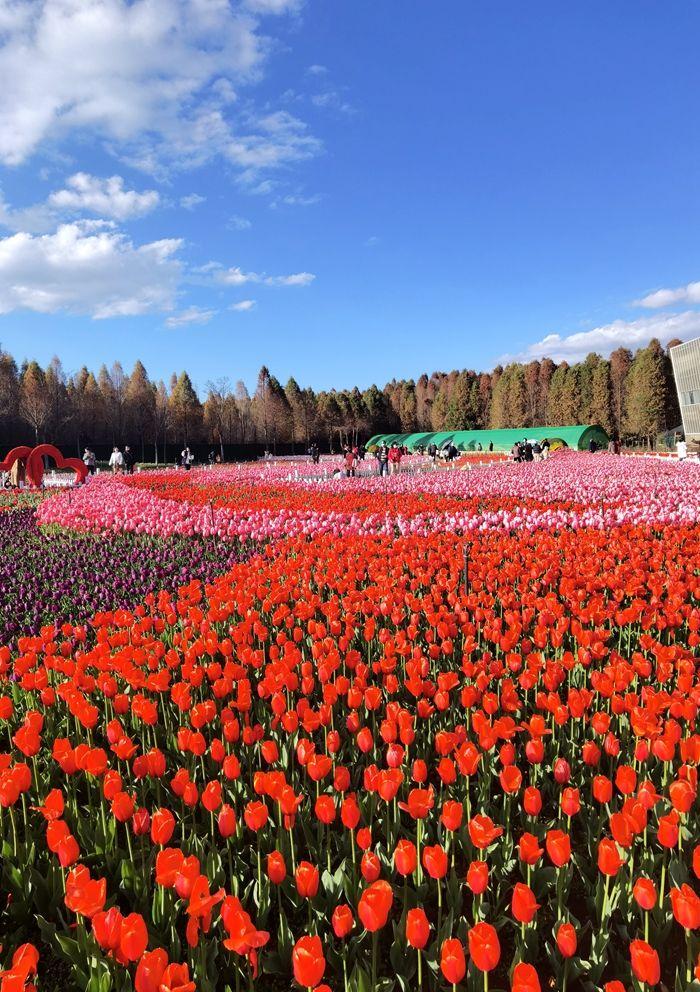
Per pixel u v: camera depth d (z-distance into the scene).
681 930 2.94
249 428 87.75
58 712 4.83
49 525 14.38
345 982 2.45
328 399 99.50
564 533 10.68
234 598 7.03
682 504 14.68
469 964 2.57
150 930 2.75
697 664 5.16
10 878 3.10
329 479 27.95
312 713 3.98
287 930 2.75
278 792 3.12
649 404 71.81
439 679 4.59
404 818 3.60
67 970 2.87
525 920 2.36
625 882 2.90
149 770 3.50
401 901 3.06
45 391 66.94
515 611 6.26
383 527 11.88
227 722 3.87
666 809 3.48
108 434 74.44
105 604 7.89
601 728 3.80
